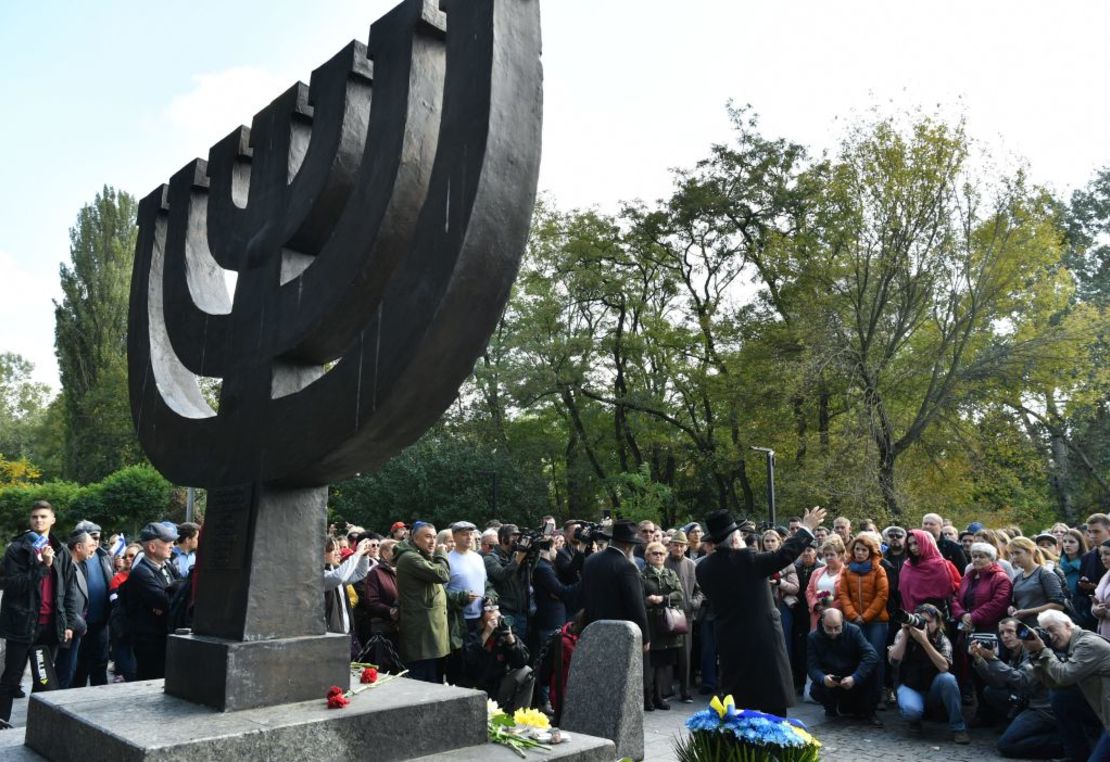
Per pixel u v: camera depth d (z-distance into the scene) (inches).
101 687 132.5
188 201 157.3
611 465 1186.0
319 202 122.3
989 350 810.8
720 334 993.5
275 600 120.4
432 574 238.8
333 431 109.3
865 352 812.6
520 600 295.3
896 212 791.1
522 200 102.7
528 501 1114.7
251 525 121.0
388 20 118.7
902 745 261.4
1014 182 772.0
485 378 1131.9
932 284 802.8
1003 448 835.4
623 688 172.4
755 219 1039.0
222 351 136.3
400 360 101.2
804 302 855.1
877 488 754.8
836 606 312.8
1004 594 283.6
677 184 1064.8
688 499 1149.7
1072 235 1341.0
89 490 1131.3
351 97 125.3
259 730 102.7
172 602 231.0
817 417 918.4
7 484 1438.2
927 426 834.8
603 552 241.6
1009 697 269.9
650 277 1143.0
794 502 820.6
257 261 132.5
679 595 312.3
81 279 1653.5
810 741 119.7
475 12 106.3
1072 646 222.5
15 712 275.9
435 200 103.8
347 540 284.4
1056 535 381.4
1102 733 226.5
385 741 112.8
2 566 246.8
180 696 121.9
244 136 148.4
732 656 210.1
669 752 233.0
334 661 122.4
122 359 1644.9
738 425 992.2
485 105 101.2
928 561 308.7
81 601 264.7
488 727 125.3
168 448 146.3
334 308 113.5
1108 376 816.9
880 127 794.2
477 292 100.3
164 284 156.6
